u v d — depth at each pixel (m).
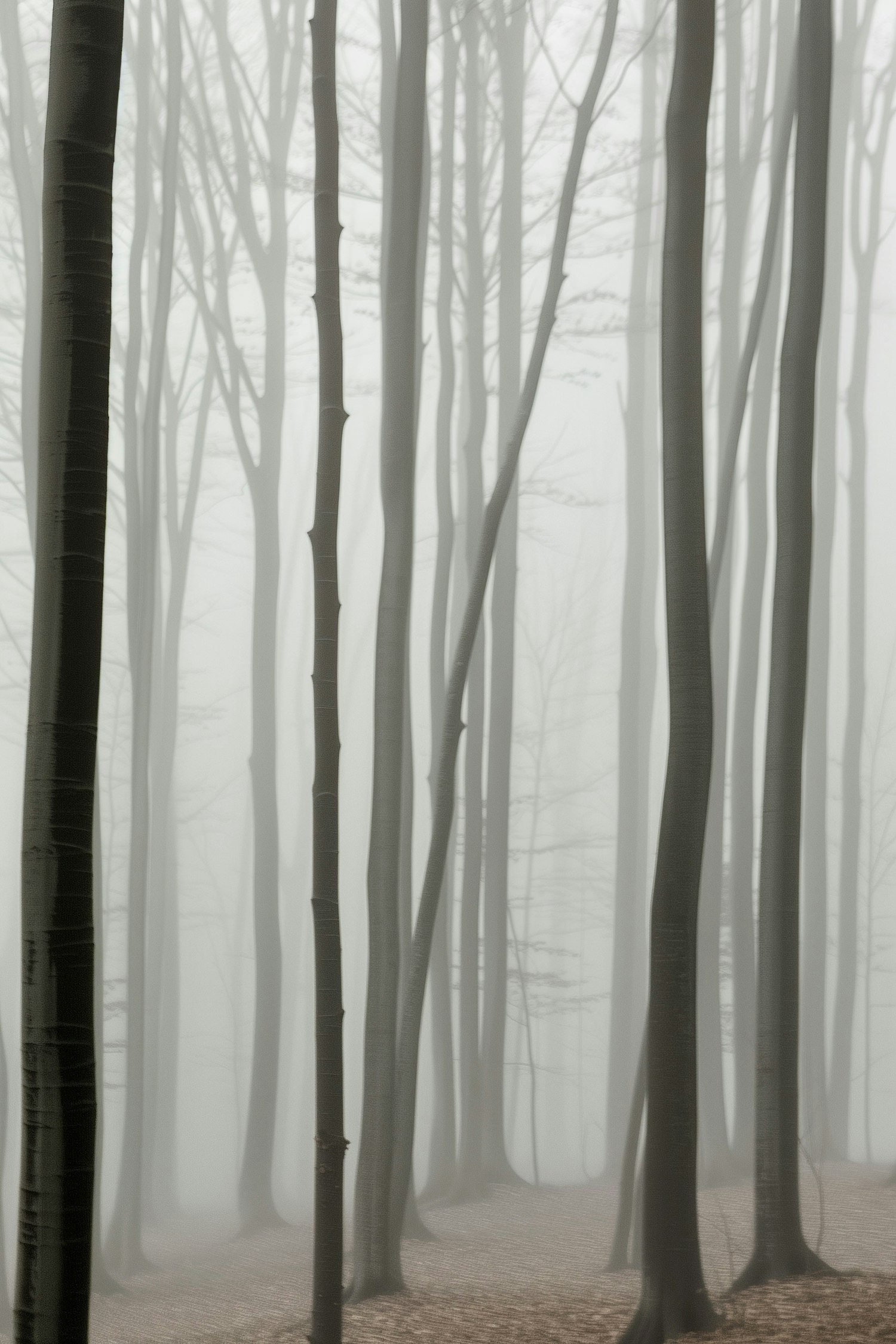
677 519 7.00
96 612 3.54
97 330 3.59
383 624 9.26
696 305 7.14
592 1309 7.85
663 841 6.86
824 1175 14.43
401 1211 9.22
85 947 3.48
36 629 3.53
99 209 3.62
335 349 5.54
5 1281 11.41
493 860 16.83
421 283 13.00
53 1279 3.37
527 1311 7.95
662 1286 6.68
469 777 16.11
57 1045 3.42
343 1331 7.77
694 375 7.06
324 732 5.28
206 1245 14.81
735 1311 6.88
